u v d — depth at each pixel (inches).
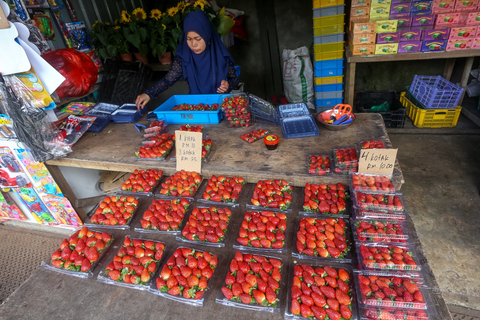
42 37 107.7
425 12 141.3
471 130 149.0
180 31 143.0
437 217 103.5
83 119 94.5
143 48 147.1
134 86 145.9
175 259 51.3
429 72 183.8
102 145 85.7
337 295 42.4
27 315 46.7
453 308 76.2
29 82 69.5
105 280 50.7
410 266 44.2
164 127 90.7
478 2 133.5
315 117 86.3
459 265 86.4
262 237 52.4
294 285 44.5
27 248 111.7
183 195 64.8
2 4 60.8
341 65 159.6
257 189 62.8
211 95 100.5
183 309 44.6
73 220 102.8
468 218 101.5
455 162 129.6
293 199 61.0
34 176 89.3
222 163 70.3
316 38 153.9
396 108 167.0
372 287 42.4
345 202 57.7
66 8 135.2
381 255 46.2
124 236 59.1
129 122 99.8
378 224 50.8
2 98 68.2
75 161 80.9
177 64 114.4
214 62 109.2
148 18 165.9
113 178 111.5
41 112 74.3
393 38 139.7
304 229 53.0
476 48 134.0
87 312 46.1
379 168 58.5
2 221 124.6
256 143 77.3
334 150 68.1
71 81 111.3
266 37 196.1
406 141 148.7
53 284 51.5
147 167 73.6
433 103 150.2
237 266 48.4
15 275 101.4
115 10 167.2
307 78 184.7
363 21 146.9
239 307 43.7
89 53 147.9
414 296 40.5
